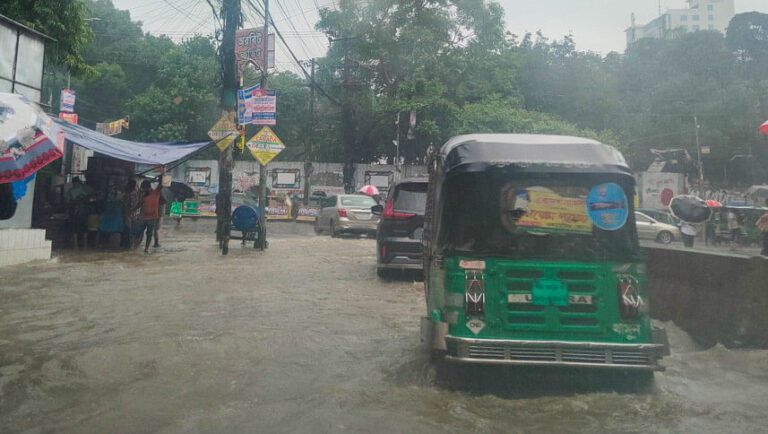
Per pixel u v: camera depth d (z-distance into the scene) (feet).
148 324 18.93
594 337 13.03
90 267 33.24
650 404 12.23
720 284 18.88
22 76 36.40
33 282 27.45
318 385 13.19
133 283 27.66
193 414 11.10
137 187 48.67
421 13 119.65
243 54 50.19
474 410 11.75
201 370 14.08
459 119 114.11
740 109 148.15
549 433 10.58
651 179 136.05
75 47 52.95
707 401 12.46
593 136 120.57
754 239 74.84
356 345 16.99
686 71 164.35
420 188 31.55
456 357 12.78
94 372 13.69
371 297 25.57
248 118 47.62
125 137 136.05
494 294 13.23
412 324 20.04
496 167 13.75
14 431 10.10
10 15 48.73
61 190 47.52
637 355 12.77
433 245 15.24
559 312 13.14
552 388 13.34
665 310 21.95
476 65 121.60
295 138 145.59
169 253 43.16
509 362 12.65
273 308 22.21
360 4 119.75
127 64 145.38
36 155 20.25
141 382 13.04
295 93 142.92
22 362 14.38
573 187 13.79
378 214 34.65
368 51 117.91
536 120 117.60
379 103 123.54
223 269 33.53
